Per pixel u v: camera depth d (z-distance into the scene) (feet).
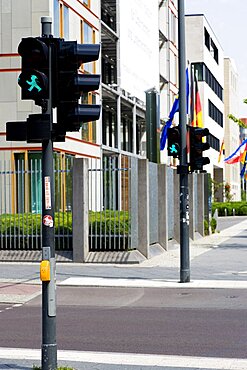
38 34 118.01
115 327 44.57
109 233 83.82
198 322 46.19
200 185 137.80
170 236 107.96
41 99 28.96
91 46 28.81
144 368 32.91
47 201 28.99
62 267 78.95
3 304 56.29
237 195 399.03
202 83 281.13
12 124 29.25
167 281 67.36
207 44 303.27
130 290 62.75
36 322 47.26
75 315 49.83
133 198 84.74
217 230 159.02
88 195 84.38
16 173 90.79
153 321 46.80
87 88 28.99
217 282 66.74
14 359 35.09
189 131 65.00
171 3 221.05
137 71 171.63
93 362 34.32
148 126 124.57
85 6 140.46
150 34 185.06
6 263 83.15
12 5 119.03
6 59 119.55
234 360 34.53
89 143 140.46
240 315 49.11
